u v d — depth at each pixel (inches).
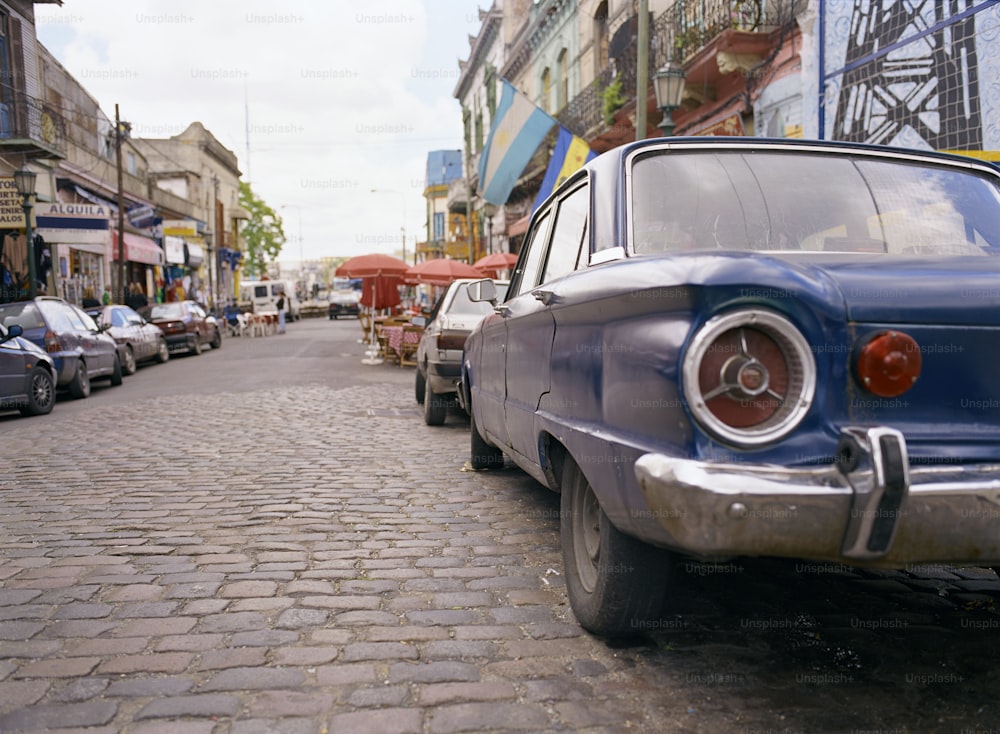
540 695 104.9
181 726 96.7
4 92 812.0
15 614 132.3
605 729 96.8
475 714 100.0
